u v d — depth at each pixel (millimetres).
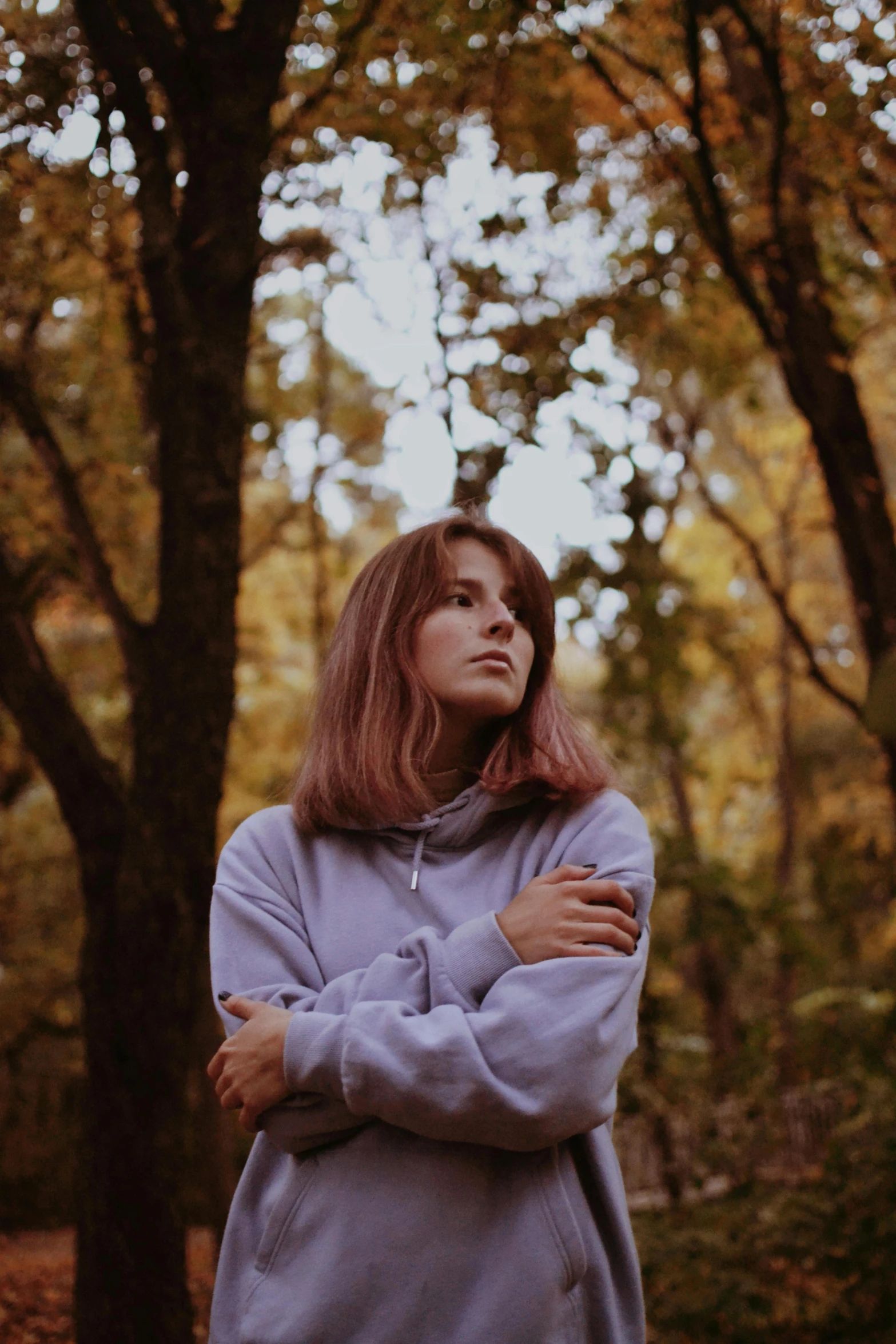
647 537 7152
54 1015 10156
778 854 14984
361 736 1562
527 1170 1337
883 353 9898
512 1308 1258
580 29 5293
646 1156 7203
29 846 11555
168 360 3707
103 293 5840
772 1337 4746
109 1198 3549
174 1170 3615
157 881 3633
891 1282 4812
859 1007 8203
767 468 13883
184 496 3701
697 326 6891
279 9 3666
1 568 4012
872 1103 6039
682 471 10758
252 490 10531
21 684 3865
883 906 10227
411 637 1591
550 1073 1265
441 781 1614
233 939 1527
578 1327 1330
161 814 3654
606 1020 1309
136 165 3781
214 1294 1438
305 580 12070
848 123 5102
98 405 6914
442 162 5820
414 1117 1265
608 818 1545
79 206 4895
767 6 5090
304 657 13539
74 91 4434
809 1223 5098
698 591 12820
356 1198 1312
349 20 4789
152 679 3723
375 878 1542
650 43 5484
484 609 1600
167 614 3715
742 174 5703
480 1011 1312
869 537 6109
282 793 1868
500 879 1517
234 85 3652
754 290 5539
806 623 16156
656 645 7785
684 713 10555
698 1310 4629
